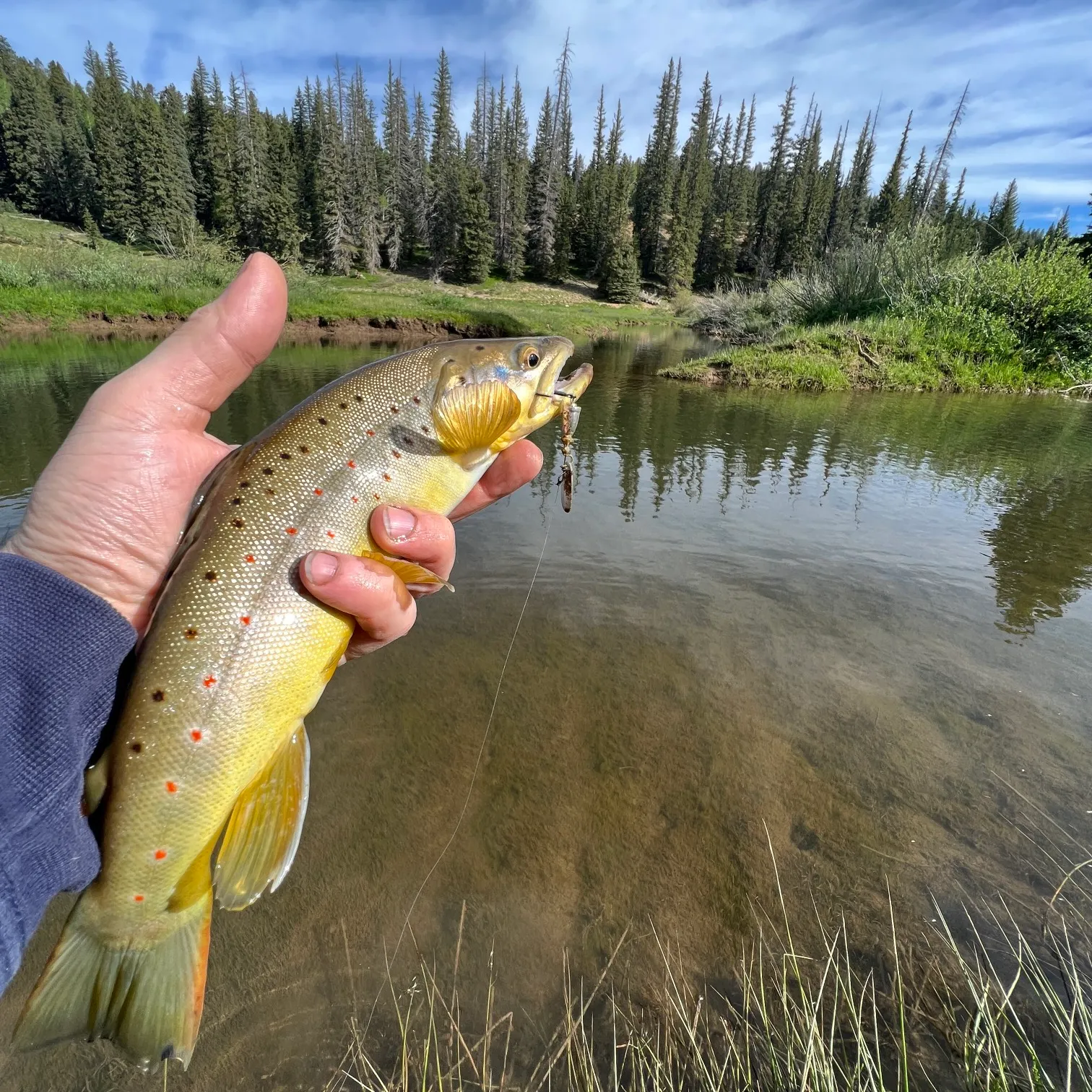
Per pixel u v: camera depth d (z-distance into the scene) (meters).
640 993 0.37
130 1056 0.20
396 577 0.25
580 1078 0.33
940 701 0.61
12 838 0.17
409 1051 0.34
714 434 1.66
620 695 0.62
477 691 0.62
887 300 3.08
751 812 0.49
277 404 1.83
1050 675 0.66
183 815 0.21
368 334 4.38
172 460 0.24
